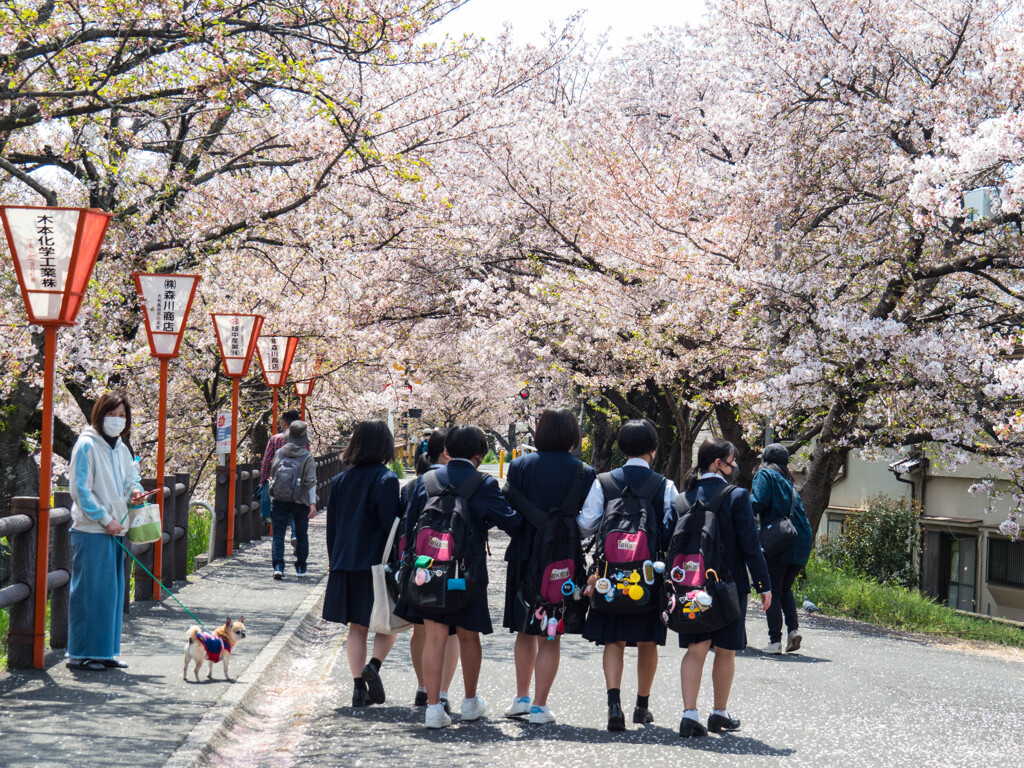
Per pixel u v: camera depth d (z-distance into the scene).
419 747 4.75
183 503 10.40
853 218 13.65
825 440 12.99
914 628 11.63
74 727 4.71
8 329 11.58
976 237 12.06
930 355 11.23
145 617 7.99
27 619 5.90
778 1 13.32
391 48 10.95
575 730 5.16
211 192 13.45
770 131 13.41
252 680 6.05
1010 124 9.19
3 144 12.20
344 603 5.73
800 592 12.98
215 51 9.89
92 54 10.16
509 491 5.23
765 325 12.68
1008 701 6.58
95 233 6.21
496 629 9.09
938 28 12.83
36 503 5.90
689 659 5.11
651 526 5.05
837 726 5.42
